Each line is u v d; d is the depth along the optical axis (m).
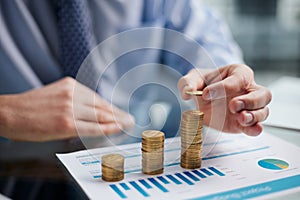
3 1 0.78
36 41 0.81
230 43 0.96
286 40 1.64
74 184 0.44
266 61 1.61
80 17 0.75
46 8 0.81
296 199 0.40
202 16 0.97
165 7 0.98
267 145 0.54
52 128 0.61
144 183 0.43
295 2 1.61
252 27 1.63
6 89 0.81
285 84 0.91
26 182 0.46
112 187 0.42
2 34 0.78
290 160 0.49
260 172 0.46
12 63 0.79
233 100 0.52
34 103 0.68
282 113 0.69
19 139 0.60
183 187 0.42
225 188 0.42
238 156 0.50
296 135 0.58
